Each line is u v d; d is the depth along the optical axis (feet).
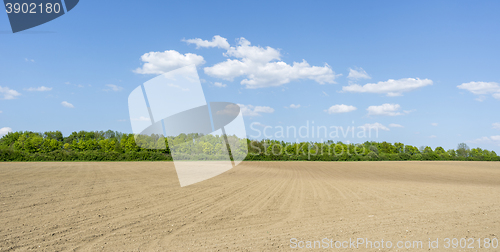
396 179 82.43
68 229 22.29
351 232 23.12
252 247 18.94
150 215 28.32
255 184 61.00
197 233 22.30
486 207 35.58
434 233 22.97
